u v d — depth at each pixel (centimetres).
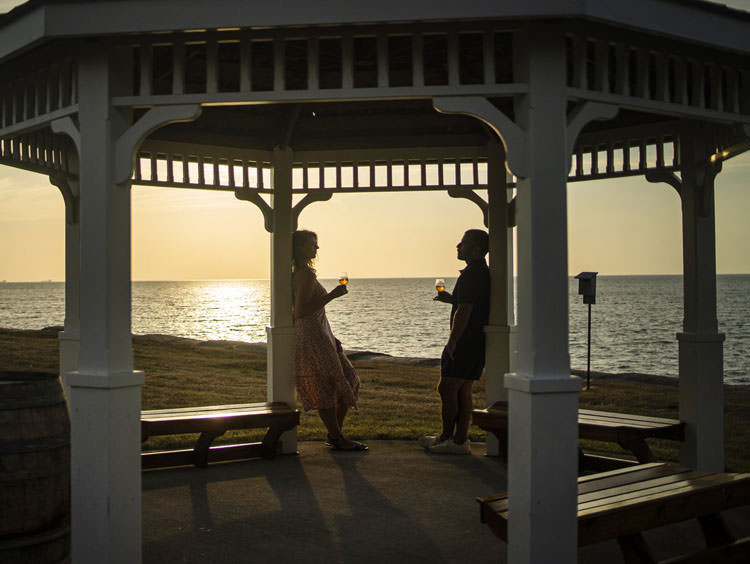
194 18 259
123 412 289
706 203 456
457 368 542
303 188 586
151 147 520
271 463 523
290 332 560
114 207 288
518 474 274
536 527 266
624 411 902
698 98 325
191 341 2225
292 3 255
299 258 545
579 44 284
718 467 457
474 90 272
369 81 454
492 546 346
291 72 444
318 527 374
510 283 560
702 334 455
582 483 326
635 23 262
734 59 332
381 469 504
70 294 484
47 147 464
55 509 306
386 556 331
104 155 285
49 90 316
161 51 366
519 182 279
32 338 1919
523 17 251
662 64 310
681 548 350
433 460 534
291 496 434
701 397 452
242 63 283
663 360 3166
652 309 6494
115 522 285
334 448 573
